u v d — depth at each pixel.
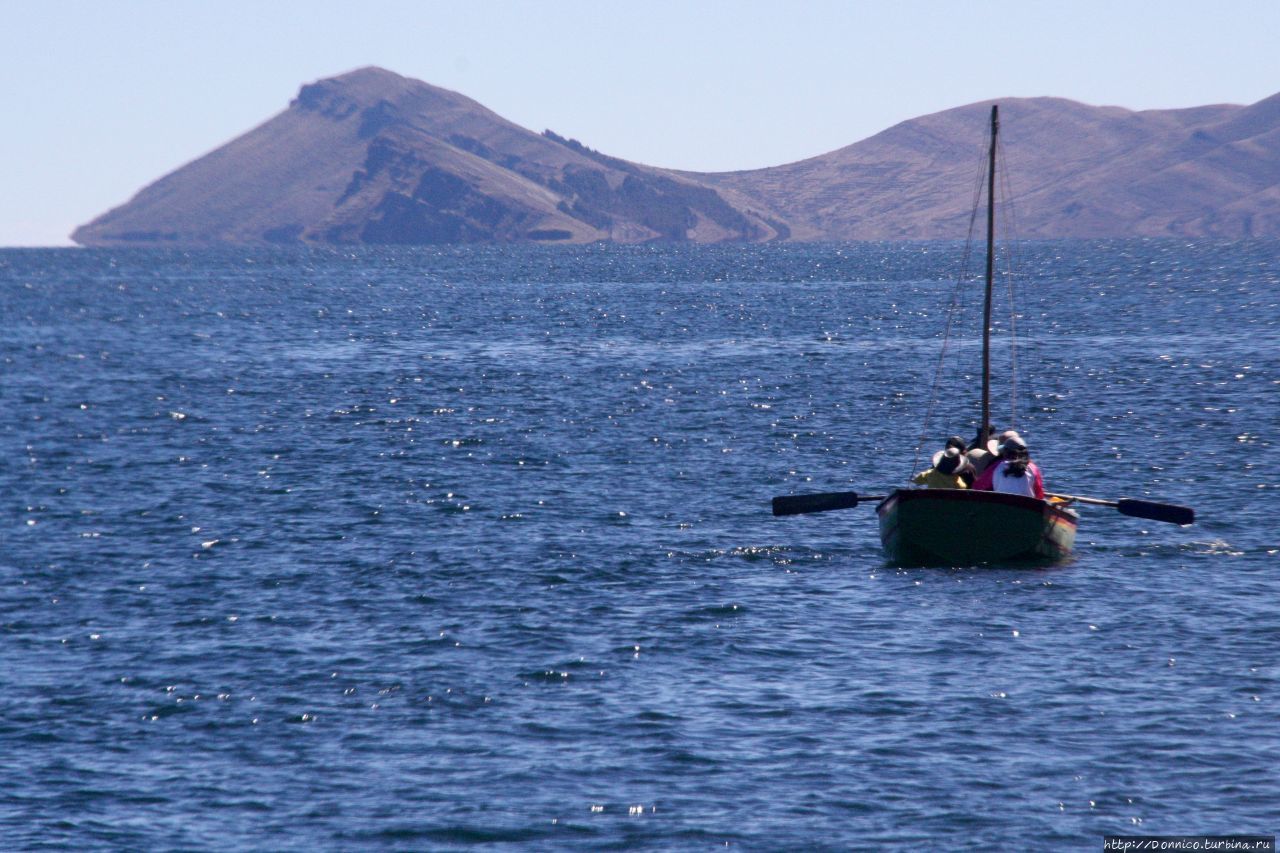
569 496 129.38
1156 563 101.19
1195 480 132.25
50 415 191.50
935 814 59.03
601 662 78.94
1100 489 129.88
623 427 173.62
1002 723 68.75
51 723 70.25
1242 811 58.84
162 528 116.75
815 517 119.88
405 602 92.12
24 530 116.19
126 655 81.19
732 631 84.62
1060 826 57.88
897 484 136.00
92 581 98.75
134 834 58.12
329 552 107.12
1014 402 189.88
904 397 199.25
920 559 101.56
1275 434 156.12
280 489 134.50
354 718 70.75
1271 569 98.56
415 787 62.38
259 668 78.50
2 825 58.81
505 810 59.91
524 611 89.50
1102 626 84.69
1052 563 101.75
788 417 180.88
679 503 126.00
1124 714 69.62
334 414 189.00
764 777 62.88
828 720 69.50
